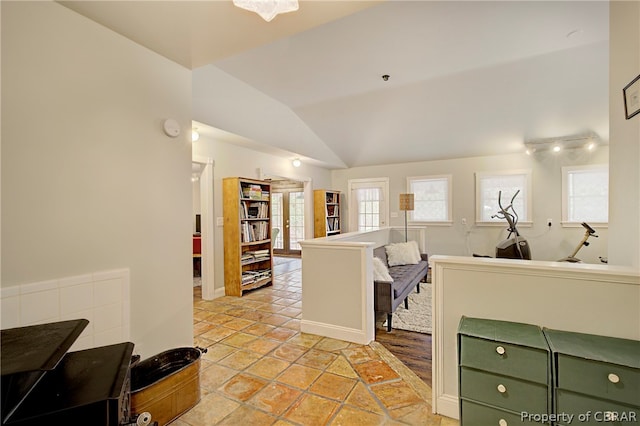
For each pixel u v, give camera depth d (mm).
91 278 1621
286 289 4762
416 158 6637
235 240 4383
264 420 1768
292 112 5156
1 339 994
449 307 1826
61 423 863
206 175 4227
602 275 1490
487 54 3393
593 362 1288
